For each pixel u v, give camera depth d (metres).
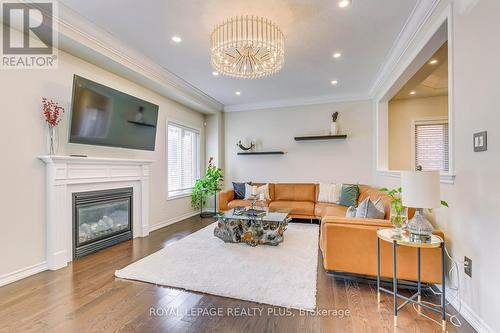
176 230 4.39
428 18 2.40
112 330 1.71
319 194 5.05
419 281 1.99
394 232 2.06
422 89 4.75
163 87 4.26
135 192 3.95
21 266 2.51
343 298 2.13
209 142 6.27
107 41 3.02
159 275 2.52
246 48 2.83
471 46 1.78
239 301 2.08
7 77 2.44
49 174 2.73
